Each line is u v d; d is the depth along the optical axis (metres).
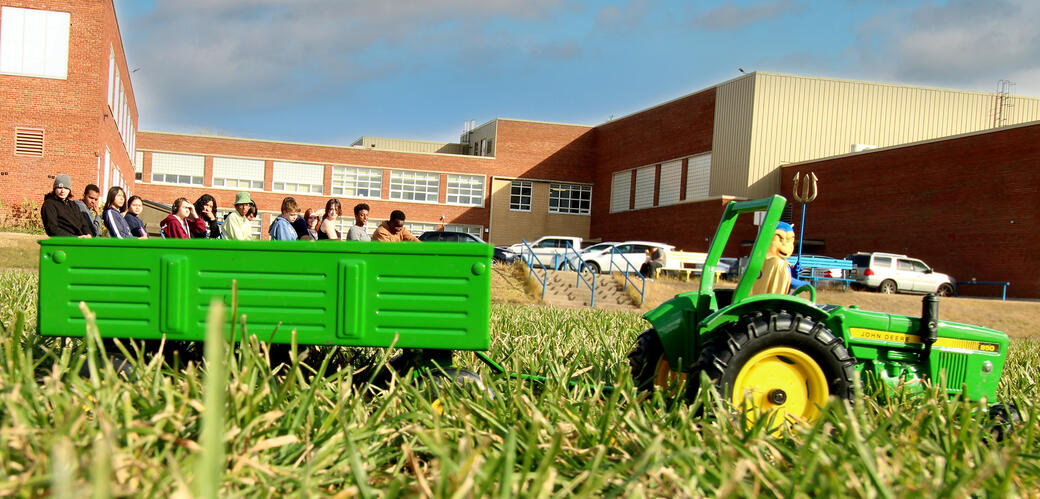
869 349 4.66
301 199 50.62
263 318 3.93
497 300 19.52
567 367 4.87
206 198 9.07
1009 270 26.91
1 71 26.38
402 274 3.95
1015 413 4.22
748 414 3.81
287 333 3.93
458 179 52.50
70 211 8.05
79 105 26.84
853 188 33.06
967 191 28.45
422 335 3.96
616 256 30.23
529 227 53.12
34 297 8.05
